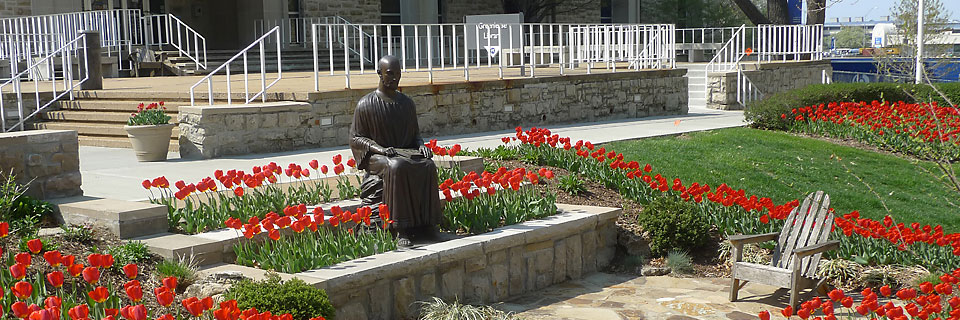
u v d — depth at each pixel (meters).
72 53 16.98
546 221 7.25
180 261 5.47
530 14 27.56
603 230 7.79
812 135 14.62
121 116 12.39
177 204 7.24
